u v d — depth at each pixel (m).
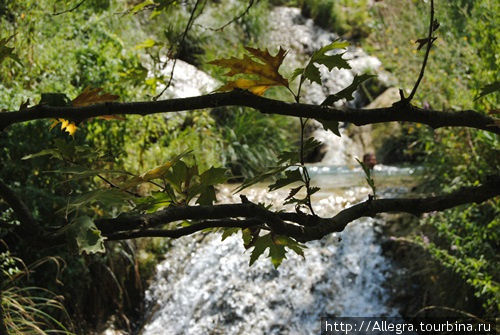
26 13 5.77
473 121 0.79
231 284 5.40
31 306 4.40
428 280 4.82
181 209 0.72
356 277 5.19
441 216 4.61
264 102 0.73
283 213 0.82
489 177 0.89
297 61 10.71
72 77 6.03
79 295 4.82
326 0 11.87
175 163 0.77
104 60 6.02
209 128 7.18
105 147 5.37
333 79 10.00
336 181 7.12
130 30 8.26
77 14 6.41
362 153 8.68
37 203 4.22
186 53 9.56
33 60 5.77
